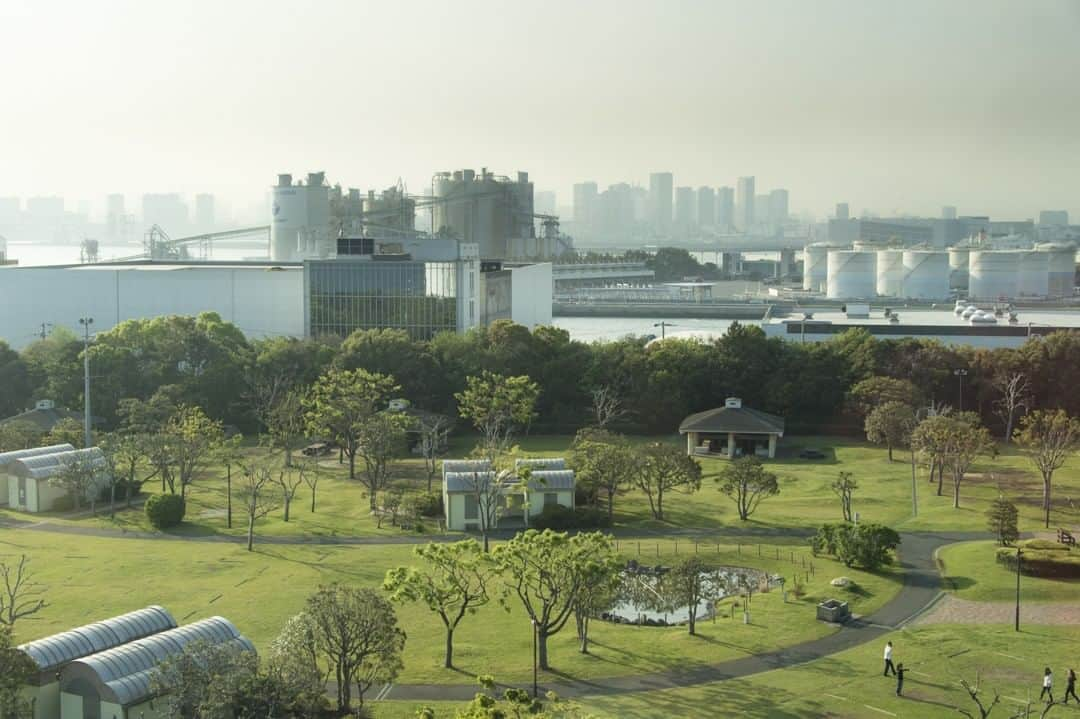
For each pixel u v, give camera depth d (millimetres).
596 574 72938
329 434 144500
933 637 78125
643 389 177625
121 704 60406
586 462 122938
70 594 90625
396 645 65500
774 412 175750
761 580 94812
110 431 164000
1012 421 167375
